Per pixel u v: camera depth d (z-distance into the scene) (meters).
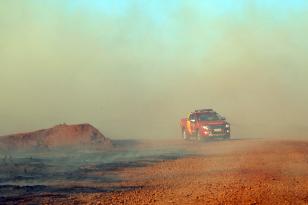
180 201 13.10
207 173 18.66
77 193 14.65
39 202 13.16
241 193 13.80
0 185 16.16
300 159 22.14
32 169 20.44
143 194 14.34
